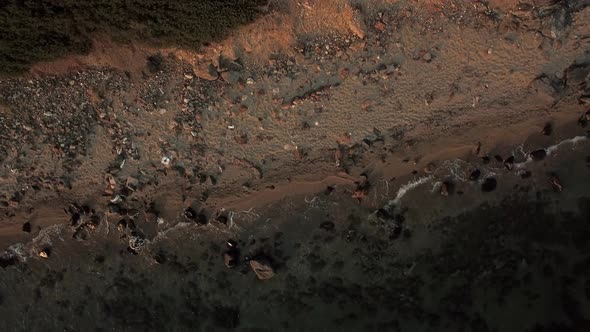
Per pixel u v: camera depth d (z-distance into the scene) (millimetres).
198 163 14484
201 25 13250
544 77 13703
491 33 13656
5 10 12594
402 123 14086
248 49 13812
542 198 13945
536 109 13891
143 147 14492
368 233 14203
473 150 14055
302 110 14141
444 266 13992
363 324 14094
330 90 14023
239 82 14031
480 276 13922
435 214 14109
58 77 14031
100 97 14211
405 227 14141
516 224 13945
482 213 14023
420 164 14172
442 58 13828
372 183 14227
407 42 13805
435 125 14062
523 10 13477
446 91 13906
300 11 13414
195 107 14242
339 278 14227
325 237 14320
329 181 14336
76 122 14414
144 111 14320
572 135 13898
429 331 13906
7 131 14414
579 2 13539
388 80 13938
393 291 14086
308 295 14289
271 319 14336
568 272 13781
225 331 14398
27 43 13203
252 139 14344
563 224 13844
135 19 13078
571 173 13891
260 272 14234
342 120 14156
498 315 13820
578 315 13625
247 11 13141
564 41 13586
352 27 13641
